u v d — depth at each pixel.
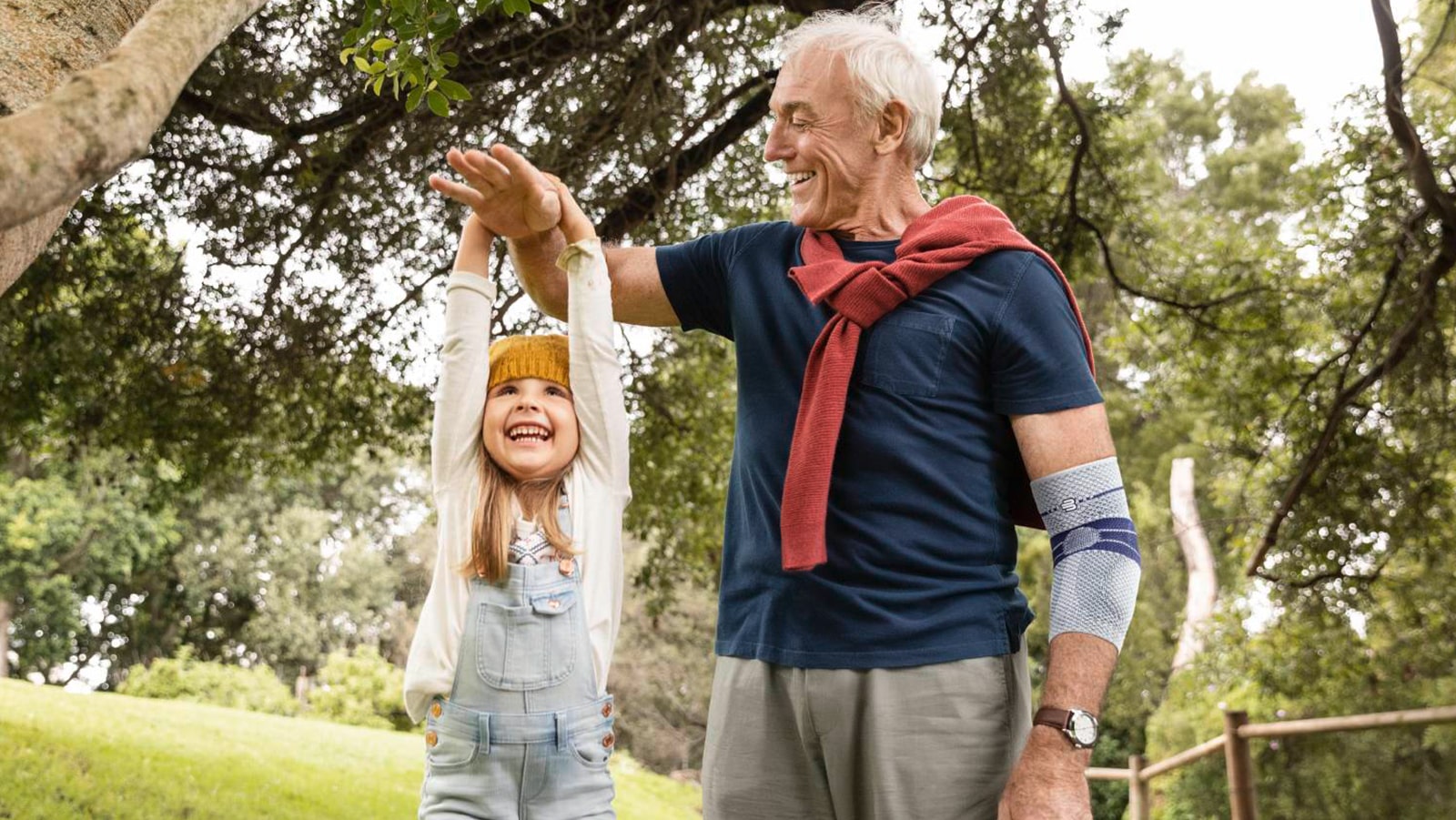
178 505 26.03
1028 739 1.79
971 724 1.82
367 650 24.61
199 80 6.39
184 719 13.60
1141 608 18.25
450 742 1.96
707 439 8.80
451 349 2.05
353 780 11.78
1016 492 2.01
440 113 2.29
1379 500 8.09
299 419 8.09
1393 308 7.73
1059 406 1.87
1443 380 7.55
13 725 10.63
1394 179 7.61
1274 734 6.30
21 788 8.65
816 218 2.09
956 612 1.84
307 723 15.74
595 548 2.06
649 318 2.32
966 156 7.39
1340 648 9.13
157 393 7.80
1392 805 9.23
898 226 2.10
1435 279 7.32
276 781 10.83
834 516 1.88
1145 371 10.09
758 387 2.03
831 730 1.86
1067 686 1.77
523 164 1.99
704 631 24.77
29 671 28.22
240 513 28.39
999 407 1.92
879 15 2.17
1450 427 7.65
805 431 1.88
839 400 1.88
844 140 2.06
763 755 1.93
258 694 23.14
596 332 2.07
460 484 2.04
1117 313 10.11
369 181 6.77
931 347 1.90
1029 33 6.75
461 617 1.98
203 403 7.82
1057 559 1.87
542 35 5.81
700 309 2.27
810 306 2.01
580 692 2.00
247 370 7.59
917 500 1.86
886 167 2.09
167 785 9.69
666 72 6.25
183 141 6.85
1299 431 8.38
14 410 7.87
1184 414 20.27
